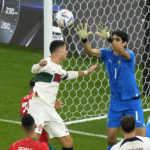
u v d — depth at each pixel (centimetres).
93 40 4888
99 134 3070
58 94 3962
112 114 2505
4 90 4056
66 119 3394
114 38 2431
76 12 4681
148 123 2550
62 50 2417
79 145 2853
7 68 4762
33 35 5506
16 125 3212
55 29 3594
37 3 5425
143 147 1862
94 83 4062
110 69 2488
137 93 2484
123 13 4875
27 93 4003
